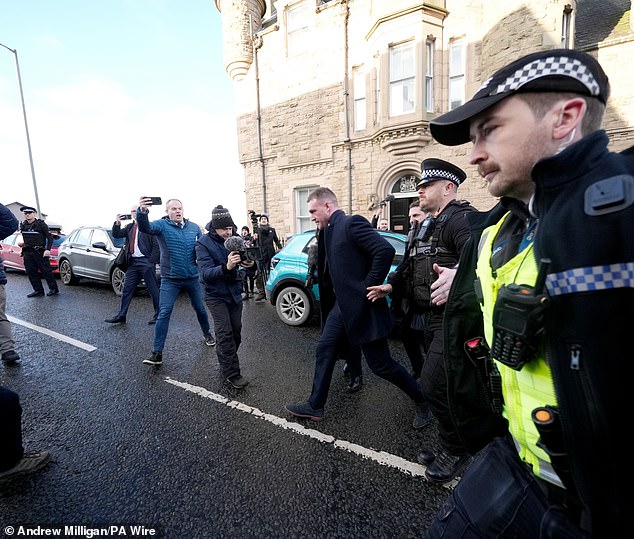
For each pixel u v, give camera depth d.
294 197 10.36
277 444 2.18
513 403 0.83
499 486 0.93
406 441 2.19
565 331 0.60
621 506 0.59
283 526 1.59
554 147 0.70
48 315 5.42
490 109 0.74
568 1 6.57
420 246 2.10
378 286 2.10
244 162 11.16
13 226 2.99
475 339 1.10
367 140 8.80
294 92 9.86
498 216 1.03
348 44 8.88
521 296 0.65
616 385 0.56
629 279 0.52
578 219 0.58
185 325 4.88
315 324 4.90
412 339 2.61
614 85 6.52
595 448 0.59
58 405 2.71
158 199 3.36
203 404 2.70
